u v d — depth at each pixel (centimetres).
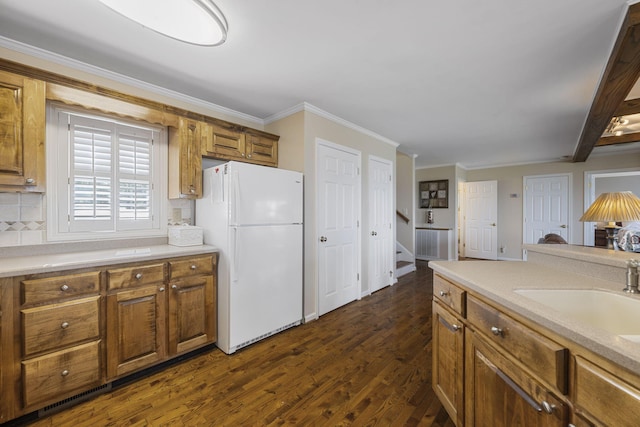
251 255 243
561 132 395
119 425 153
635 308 108
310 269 301
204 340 230
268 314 257
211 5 149
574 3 151
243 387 187
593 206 214
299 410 166
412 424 155
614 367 67
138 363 193
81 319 170
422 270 554
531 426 91
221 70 226
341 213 346
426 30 176
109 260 181
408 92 267
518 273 148
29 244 195
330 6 155
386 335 266
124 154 238
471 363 127
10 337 148
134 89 243
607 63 205
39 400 155
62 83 186
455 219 636
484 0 150
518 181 637
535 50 196
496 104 295
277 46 193
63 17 163
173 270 211
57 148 206
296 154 301
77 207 215
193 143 250
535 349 90
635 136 404
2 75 164
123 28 174
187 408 167
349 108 307
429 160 612
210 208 254
